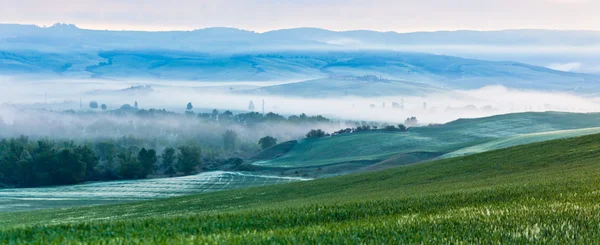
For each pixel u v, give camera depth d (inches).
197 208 2172.7
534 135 6471.5
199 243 571.5
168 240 608.4
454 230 596.4
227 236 618.2
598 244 509.0
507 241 531.5
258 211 1001.5
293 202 1868.8
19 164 6151.6
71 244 606.2
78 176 6220.5
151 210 2229.3
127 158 6884.8
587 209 689.0
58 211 2566.4
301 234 612.7
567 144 2839.6
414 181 2466.8
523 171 2285.9
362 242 553.0
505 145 5964.6
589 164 2150.6
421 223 647.1
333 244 554.6
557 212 673.0
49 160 6171.3
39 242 635.5
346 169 6392.7
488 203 919.0
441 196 1100.5
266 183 5625.0
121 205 2741.1
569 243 514.6
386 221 706.8
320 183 2935.5
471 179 2237.9
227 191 3117.6
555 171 2043.6
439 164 3014.3
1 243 669.3
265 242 573.9
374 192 2042.3
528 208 733.3
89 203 4291.3
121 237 665.0
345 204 1053.8
